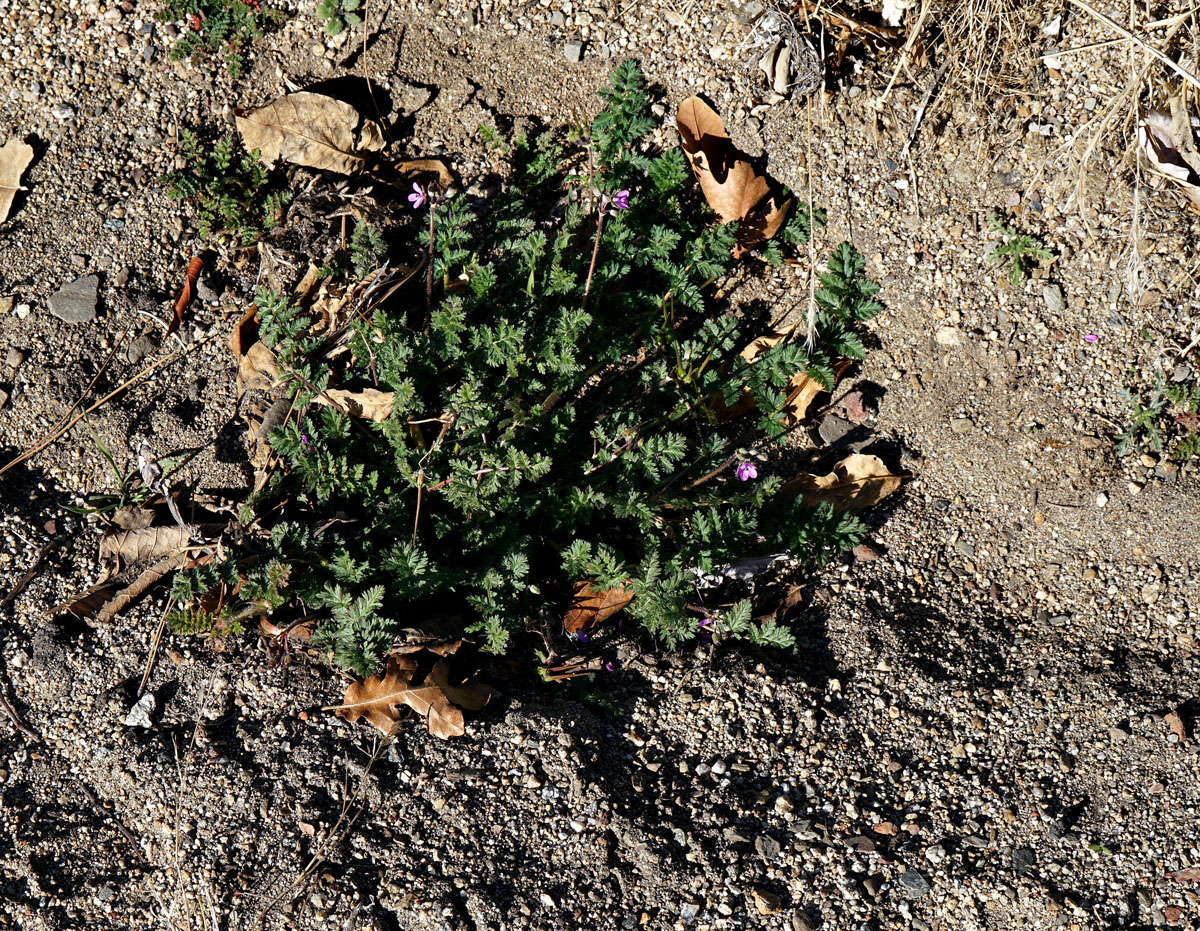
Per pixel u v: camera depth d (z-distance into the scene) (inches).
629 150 64.1
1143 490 62.1
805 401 63.3
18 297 64.4
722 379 63.6
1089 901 59.5
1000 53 62.7
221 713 61.5
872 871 59.9
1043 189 62.7
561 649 61.8
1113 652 61.7
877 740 61.0
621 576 61.2
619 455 62.7
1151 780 60.3
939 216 63.2
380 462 62.8
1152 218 62.2
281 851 60.3
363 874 60.0
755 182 63.4
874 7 63.3
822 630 62.2
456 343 62.6
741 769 60.7
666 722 61.2
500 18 64.6
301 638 61.6
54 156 64.9
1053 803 60.3
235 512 62.8
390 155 64.8
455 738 60.8
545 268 63.6
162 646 62.1
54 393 63.9
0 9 65.2
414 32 64.8
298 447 62.1
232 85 64.9
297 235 64.1
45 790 61.7
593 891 59.7
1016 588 62.4
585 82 64.4
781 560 62.6
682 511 62.9
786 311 64.0
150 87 65.0
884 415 63.5
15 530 63.1
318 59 64.9
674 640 61.3
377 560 61.9
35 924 60.9
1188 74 60.6
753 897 59.6
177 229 64.5
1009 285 62.9
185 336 64.1
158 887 60.7
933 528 62.9
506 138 64.6
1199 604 61.6
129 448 63.6
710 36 63.7
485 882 59.8
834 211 63.7
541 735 60.7
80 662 62.2
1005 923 59.5
